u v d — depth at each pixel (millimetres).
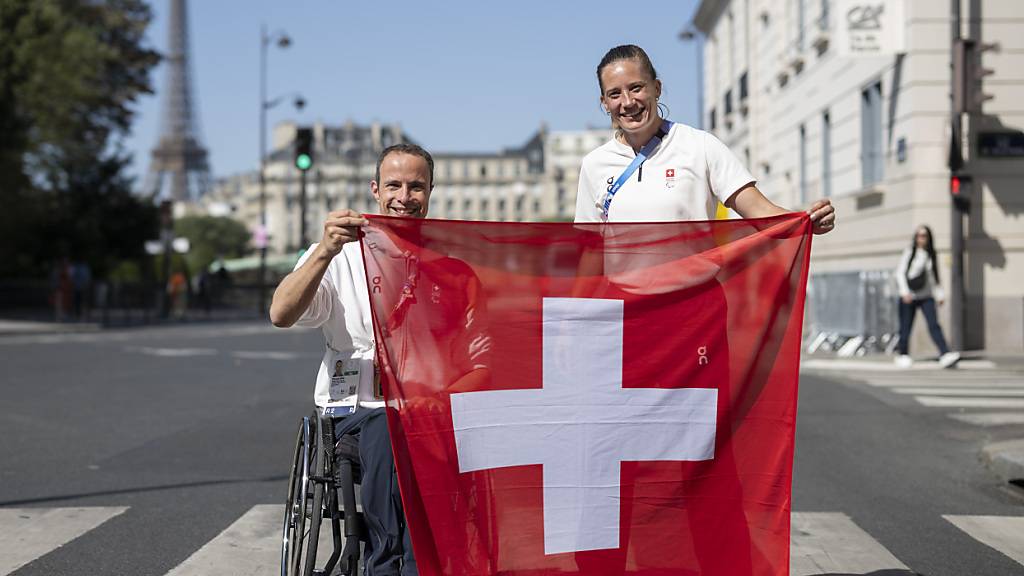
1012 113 17109
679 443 3703
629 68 3943
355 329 3916
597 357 3699
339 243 3607
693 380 3723
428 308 3643
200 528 5711
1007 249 17078
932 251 14844
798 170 25594
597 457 3674
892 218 18312
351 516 3596
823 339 18516
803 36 25125
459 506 3588
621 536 3670
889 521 5926
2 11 34562
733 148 36188
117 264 51406
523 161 172875
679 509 3691
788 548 3670
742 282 3756
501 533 3615
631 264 3730
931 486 6938
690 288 3736
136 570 4902
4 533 5605
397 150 3947
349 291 3928
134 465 7582
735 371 3740
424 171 3949
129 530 5676
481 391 3645
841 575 4785
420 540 3525
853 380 13078
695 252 3752
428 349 3629
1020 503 6457
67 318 32594
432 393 3611
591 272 3721
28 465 7594
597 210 4188
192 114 152500
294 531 3740
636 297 3721
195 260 128625
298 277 3641
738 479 3717
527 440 3656
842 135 21719
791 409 3729
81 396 11766
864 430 9195
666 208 3998
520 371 3672
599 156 4152
